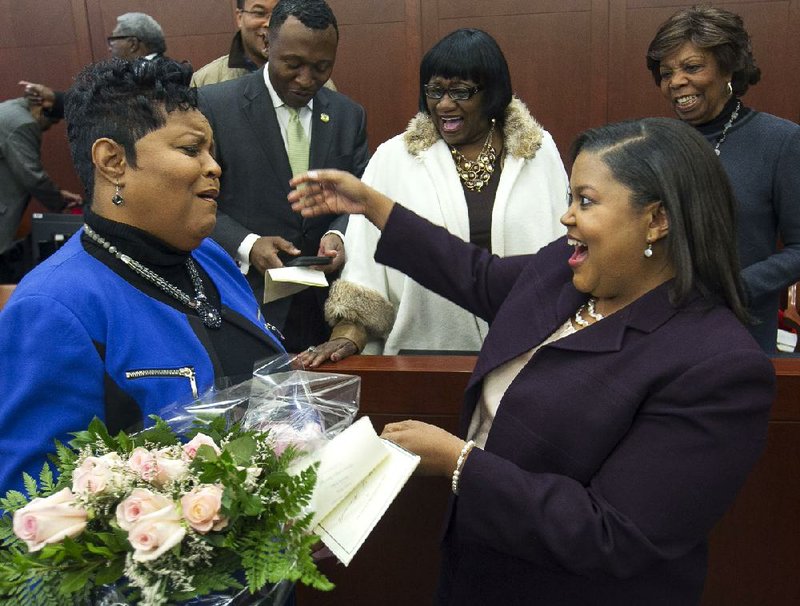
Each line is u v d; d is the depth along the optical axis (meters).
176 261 1.26
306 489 0.90
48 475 0.99
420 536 1.94
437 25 4.56
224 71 3.30
